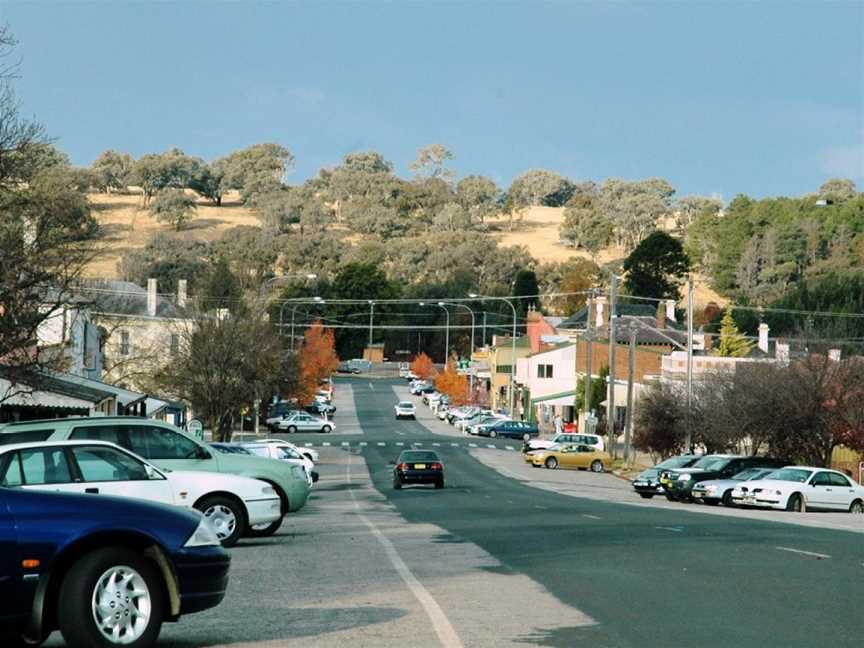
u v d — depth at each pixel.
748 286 185.00
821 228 187.88
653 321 125.44
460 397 145.12
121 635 11.12
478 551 22.56
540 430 113.06
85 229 43.00
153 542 11.38
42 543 10.84
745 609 14.71
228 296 92.62
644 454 93.19
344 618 13.91
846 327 107.50
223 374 70.06
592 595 16.02
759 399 58.41
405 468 55.84
